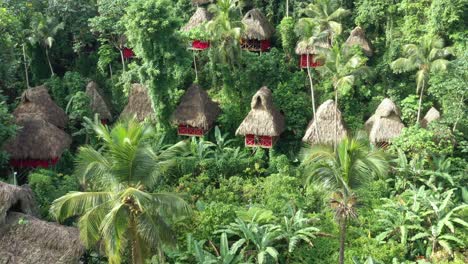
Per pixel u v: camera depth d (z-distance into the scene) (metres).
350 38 36.84
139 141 16.83
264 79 35.59
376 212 25.88
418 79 30.11
